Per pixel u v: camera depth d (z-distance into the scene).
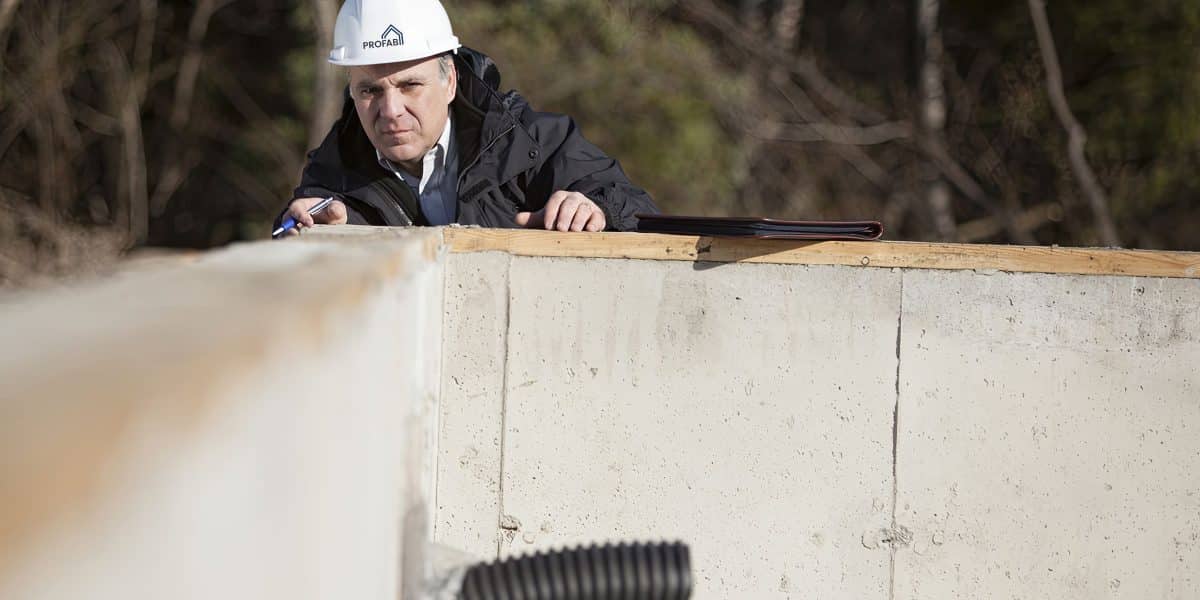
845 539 3.50
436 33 4.02
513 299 3.48
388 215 4.20
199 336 0.69
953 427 3.47
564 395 3.49
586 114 14.05
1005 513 3.48
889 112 16.02
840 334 3.46
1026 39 15.66
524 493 3.51
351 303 1.24
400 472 1.97
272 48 15.34
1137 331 3.45
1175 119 14.80
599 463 3.50
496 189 4.11
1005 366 3.46
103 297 0.85
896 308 3.46
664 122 14.16
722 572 3.51
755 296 3.46
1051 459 3.47
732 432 3.48
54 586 0.50
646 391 3.48
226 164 15.34
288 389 0.89
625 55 14.02
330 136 4.24
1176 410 3.45
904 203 15.75
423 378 2.54
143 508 0.57
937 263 3.44
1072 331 3.45
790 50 16.00
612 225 3.87
